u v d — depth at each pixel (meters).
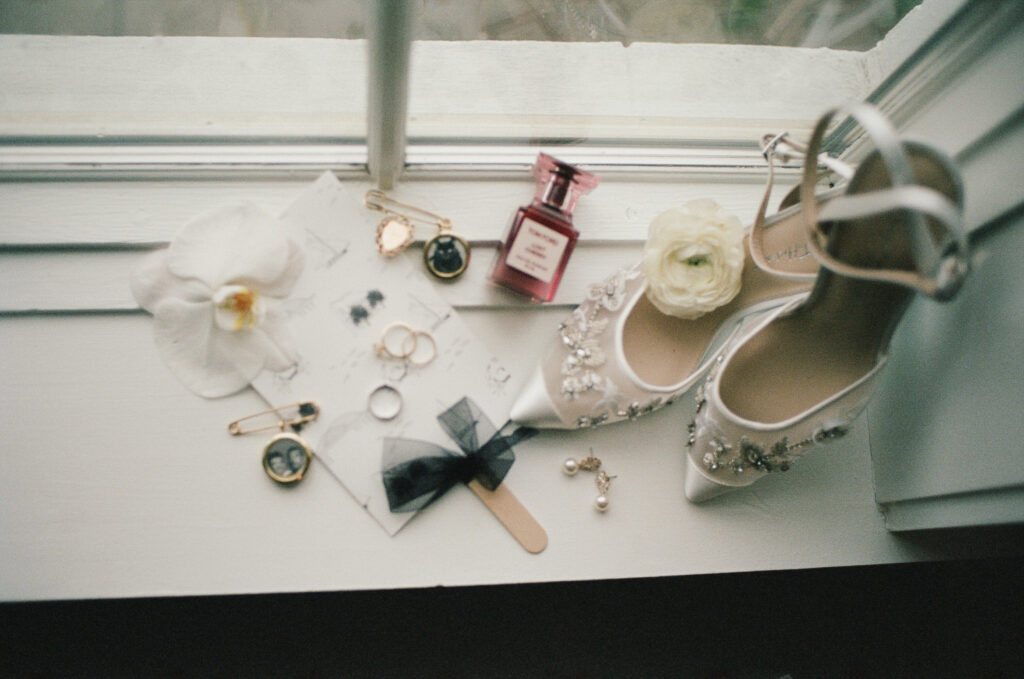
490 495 0.75
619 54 0.81
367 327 0.75
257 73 0.76
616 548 0.76
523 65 0.80
